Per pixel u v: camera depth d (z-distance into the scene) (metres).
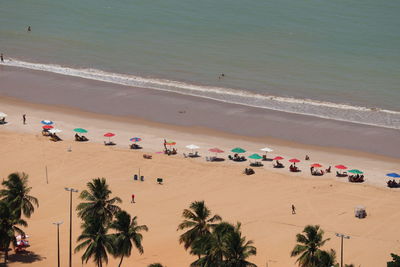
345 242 137.00
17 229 130.25
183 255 130.50
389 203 156.88
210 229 123.94
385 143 192.38
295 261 126.44
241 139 194.62
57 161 177.38
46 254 131.25
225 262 106.19
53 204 154.88
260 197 160.38
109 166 175.62
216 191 163.62
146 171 173.50
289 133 198.62
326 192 162.75
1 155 179.75
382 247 134.50
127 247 116.06
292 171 174.88
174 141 192.00
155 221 147.00
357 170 168.88
